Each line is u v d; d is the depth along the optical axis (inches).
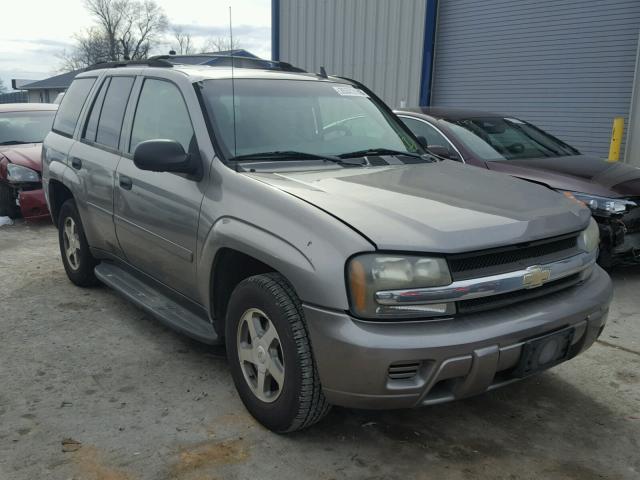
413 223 99.5
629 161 369.4
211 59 167.0
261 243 107.3
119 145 165.5
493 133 251.6
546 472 106.0
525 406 129.0
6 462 105.7
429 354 93.3
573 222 114.7
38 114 375.9
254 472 104.0
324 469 105.2
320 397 104.7
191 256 130.0
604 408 128.8
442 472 105.3
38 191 307.1
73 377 138.8
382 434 116.7
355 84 173.6
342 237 96.5
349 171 130.5
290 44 583.5
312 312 98.5
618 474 105.9
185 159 127.6
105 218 168.9
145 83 161.3
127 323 172.6
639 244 210.5
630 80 377.7
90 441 112.5
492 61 451.2
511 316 100.8
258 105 141.9
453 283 96.2
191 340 161.0
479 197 116.6
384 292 93.8
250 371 119.5
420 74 486.0
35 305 186.9
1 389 132.6
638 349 160.1
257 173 123.0
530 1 420.8
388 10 498.9
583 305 109.7
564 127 416.8
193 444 112.0
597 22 387.9
